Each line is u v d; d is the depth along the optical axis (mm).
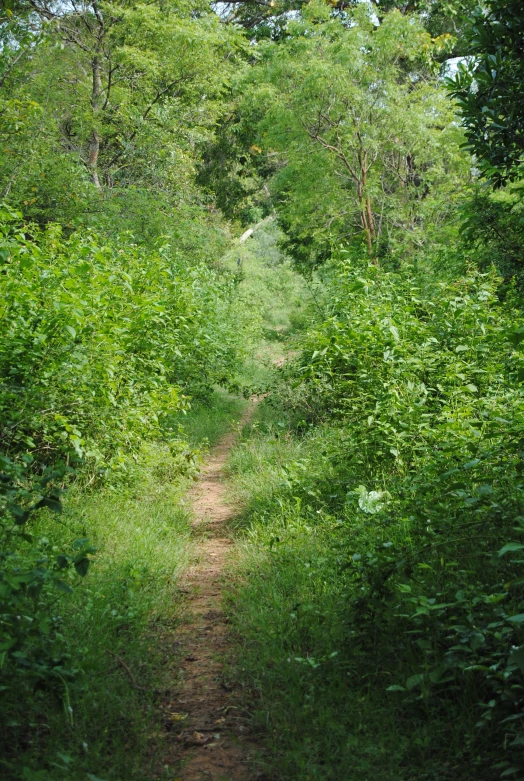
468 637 3619
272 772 3395
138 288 11430
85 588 5090
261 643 4598
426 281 14367
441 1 24453
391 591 4379
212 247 22047
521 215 10797
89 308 8094
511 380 7668
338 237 21625
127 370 9281
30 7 19609
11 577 3494
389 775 3238
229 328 18500
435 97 20938
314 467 8445
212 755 3580
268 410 13547
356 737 3533
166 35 23594
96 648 4340
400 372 8406
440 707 3664
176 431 12023
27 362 7031
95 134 22984
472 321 9383
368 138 19891
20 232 9297
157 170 22422
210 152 30594
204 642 4887
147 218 19422
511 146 6688
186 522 7719
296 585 5375
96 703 3789
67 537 6109
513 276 11164
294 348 12203
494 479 5363
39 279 8008
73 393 7465
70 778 3186
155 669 4410
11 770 3152
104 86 24344
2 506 5348
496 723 3410
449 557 4715
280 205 24016
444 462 5664
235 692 4164
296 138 21031
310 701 3871
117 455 8055
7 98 16844
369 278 13477
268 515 7426
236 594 5582
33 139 17156
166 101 23391
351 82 20094
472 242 11648
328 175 20797
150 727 3768
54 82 21000
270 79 21469
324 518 6746
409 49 20500
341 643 4332
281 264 40062
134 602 5156
